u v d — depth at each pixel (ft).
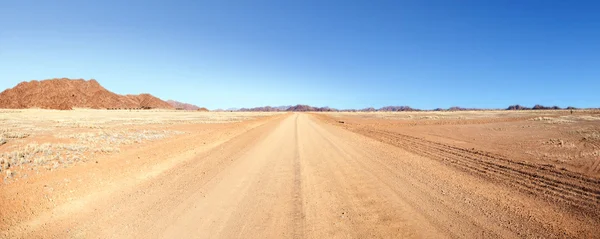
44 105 449.89
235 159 38.34
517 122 119.14
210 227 16.70
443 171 30.63
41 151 37.09
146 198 21.74
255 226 16.87
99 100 542.98
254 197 22.15
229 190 23.94
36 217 18.02
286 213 18.89
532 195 22.09
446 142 55.57
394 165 33.96
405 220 17.65
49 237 15.66
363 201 21.17
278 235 15.72
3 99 437.99
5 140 47.24
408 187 24.62
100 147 43.73
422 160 37.11
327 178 28.04
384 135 72.33
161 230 16.31
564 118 142.61
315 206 20.18
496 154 40.24
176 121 145.38
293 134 76.43
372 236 15.57
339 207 19.98
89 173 27.89
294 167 33.24
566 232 15.89
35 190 22.09
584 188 23.53
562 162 33.81
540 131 75.82
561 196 21.72
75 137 56.44
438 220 17.61
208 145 52.29
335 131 86.79
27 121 115.34
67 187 23.38
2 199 19.92
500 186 24.64
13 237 15.58
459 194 22.56
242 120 172.35
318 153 43.60
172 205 20.26
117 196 22.12
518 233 15.79
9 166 28.30
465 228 16.47
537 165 32.24
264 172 30.66
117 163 33.17
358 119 182.09
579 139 55.67
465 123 122.62
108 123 113.80
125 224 17.12
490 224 16.97
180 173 29.91
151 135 67.51
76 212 18.90
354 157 39.83
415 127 100.63
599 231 15.99
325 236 15.58
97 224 17.13
